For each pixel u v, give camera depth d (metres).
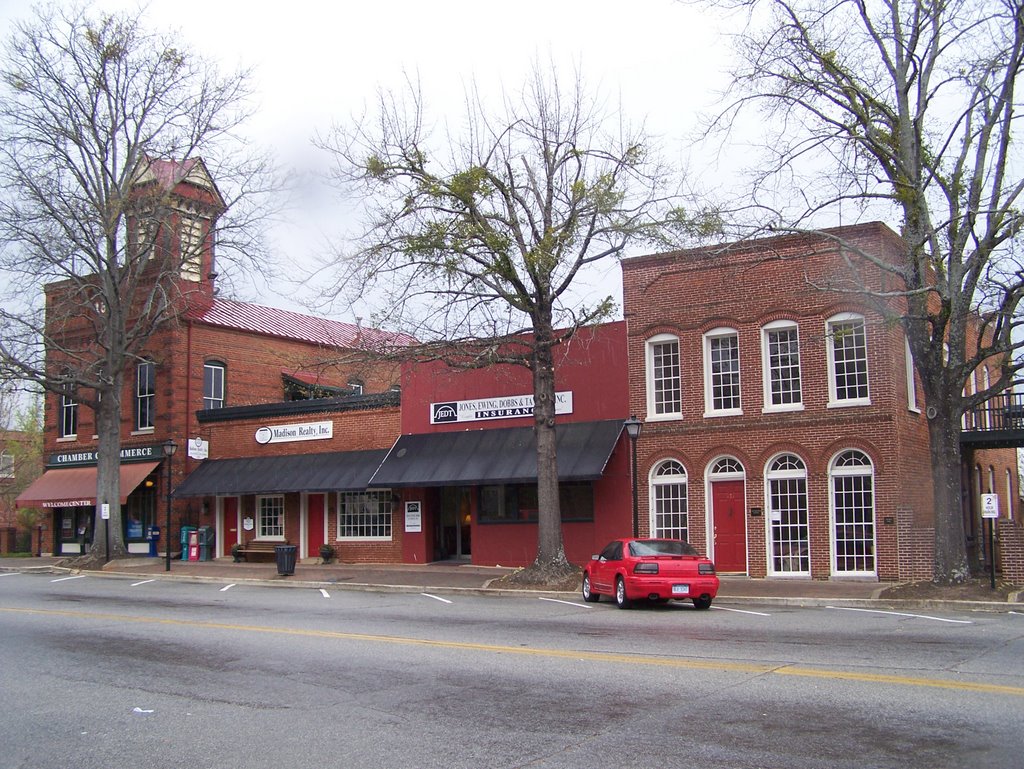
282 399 41.16
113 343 34.50
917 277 20.23
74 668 12.30
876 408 23.14
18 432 57.41
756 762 7.35
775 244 24.67
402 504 31.31
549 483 24.41
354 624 16.53
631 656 12.22
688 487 25.45
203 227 39.16
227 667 12.13
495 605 20.30
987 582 20.11
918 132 20.38
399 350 25.03
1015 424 28.72
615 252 23.61
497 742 8.16
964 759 7.30
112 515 34.44
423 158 23.73
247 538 34.88
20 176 32.66
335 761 7.72
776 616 17.31
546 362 24.64
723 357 25.55
